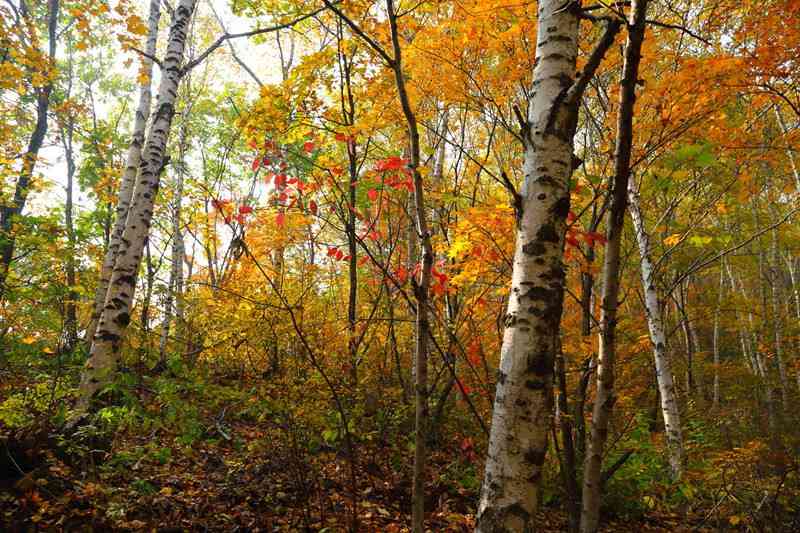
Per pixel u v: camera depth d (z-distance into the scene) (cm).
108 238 1148
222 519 356
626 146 226
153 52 745
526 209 200
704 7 400
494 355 562
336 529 366
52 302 741
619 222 245
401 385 594
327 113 496
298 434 413
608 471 357
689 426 809
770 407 1104
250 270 661
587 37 392
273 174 416
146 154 504
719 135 375
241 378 532
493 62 440
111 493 335
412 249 620
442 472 498
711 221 884
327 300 658
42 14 1159
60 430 384
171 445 454
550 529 436
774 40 345
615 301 253
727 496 433
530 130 208
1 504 300
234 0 582
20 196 897
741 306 1405
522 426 182
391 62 264
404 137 588
